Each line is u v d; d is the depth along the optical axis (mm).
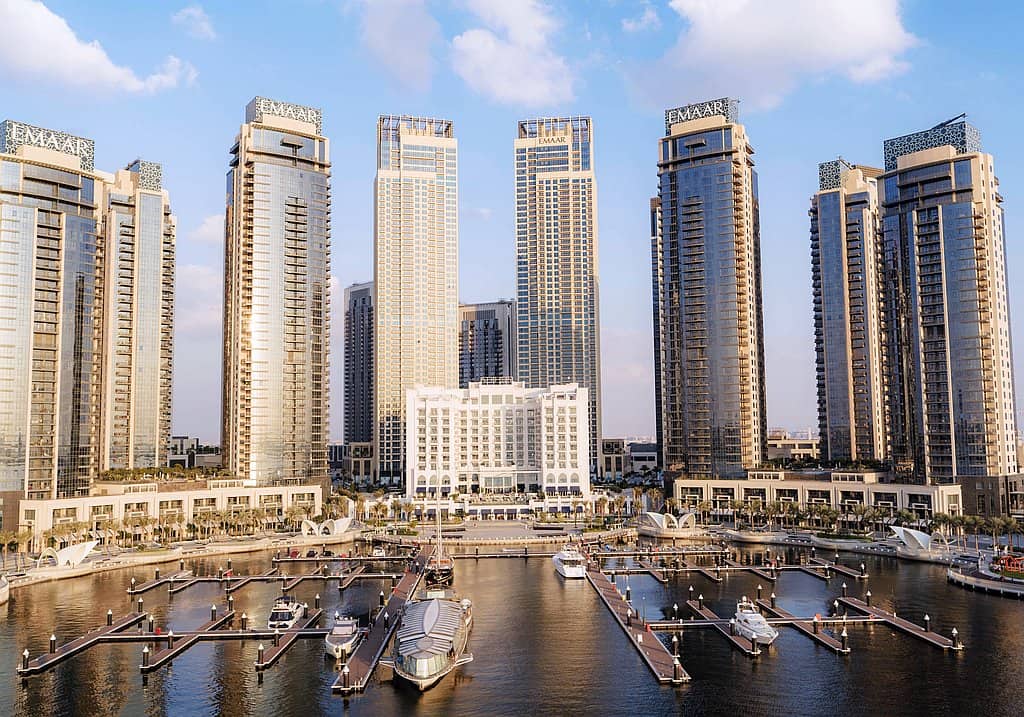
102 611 155125
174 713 102875
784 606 155375
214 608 148750
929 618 139250
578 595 169000
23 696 108812
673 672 114375
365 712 102500
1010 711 101062
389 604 160125
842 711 102000
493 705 104625
